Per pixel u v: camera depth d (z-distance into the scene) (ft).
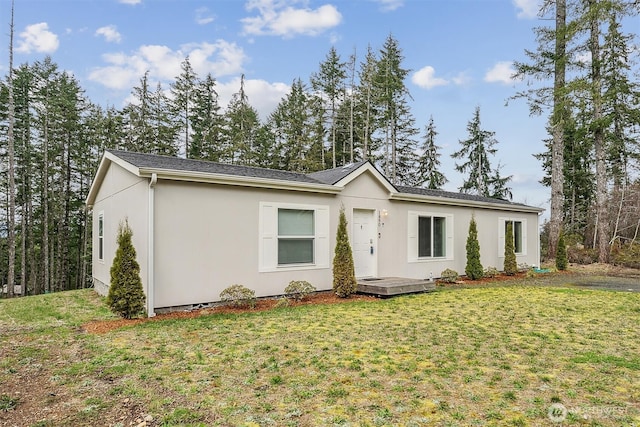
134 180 25.49
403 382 12.09
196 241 24.73
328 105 92.07
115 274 22.00
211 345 16.35
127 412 10.37
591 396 10.95
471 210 44.09
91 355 15.35
